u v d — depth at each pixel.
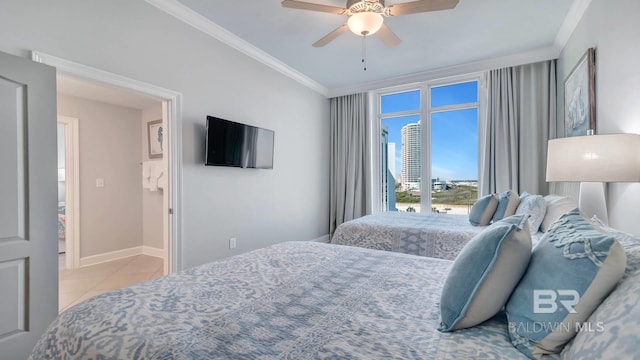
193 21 2.79
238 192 3.36
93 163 3.99
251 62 3.54
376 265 1.59
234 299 1.14
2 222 1.65
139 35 2.39
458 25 2.98
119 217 4.25
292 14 2.79
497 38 3.27
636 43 1.71
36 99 1.77
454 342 0.85
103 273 3.56
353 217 4.93
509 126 3.81
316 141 4.87
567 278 0.80
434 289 1.27
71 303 2.72
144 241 4.50
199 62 2.88
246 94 3.46
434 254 2.62
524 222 1.05
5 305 1.66
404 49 3.56
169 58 2.61
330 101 5.24
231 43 3.22
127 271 3.63
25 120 1.73
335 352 0.80
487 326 0.95
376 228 2.93
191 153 2.81
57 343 0.96
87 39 2.07
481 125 4.15
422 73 4.34
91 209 3.96
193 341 0.84
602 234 0.85
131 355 0.80
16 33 1.75
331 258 1.72
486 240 0.98
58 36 1.92
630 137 1.57
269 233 3.83
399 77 4.51
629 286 0.71
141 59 2.40
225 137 3.06
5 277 1.66
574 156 1.76
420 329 0.93
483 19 2.87
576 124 2.66
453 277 0.99
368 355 0.79
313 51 3.61
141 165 4.51
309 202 4.70
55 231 1.85
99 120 4.06
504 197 2.79
